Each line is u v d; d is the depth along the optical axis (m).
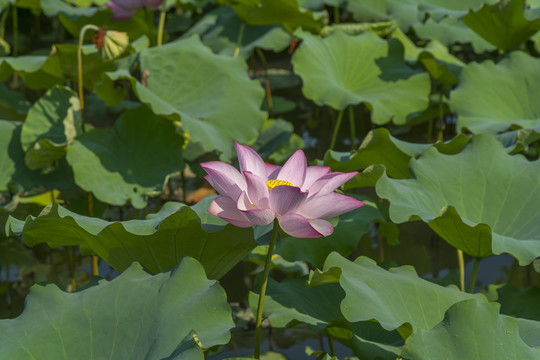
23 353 1.59
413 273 2.11
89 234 1.94
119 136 3.22
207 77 3.51
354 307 1.79
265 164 1.75
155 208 3.75
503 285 2.52
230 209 1.57
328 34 4.36
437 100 4.62
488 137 2.49
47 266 3.31
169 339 1.57
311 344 2.75
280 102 5.41
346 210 1.56
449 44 4.85
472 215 2.32
